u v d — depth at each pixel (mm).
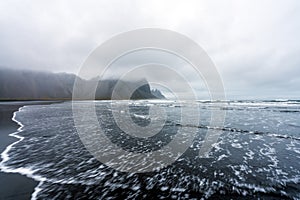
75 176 5973
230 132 13305
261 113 26203
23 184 5352
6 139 10594
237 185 5527
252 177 6094
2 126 14680
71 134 11992
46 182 5496
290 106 40969
